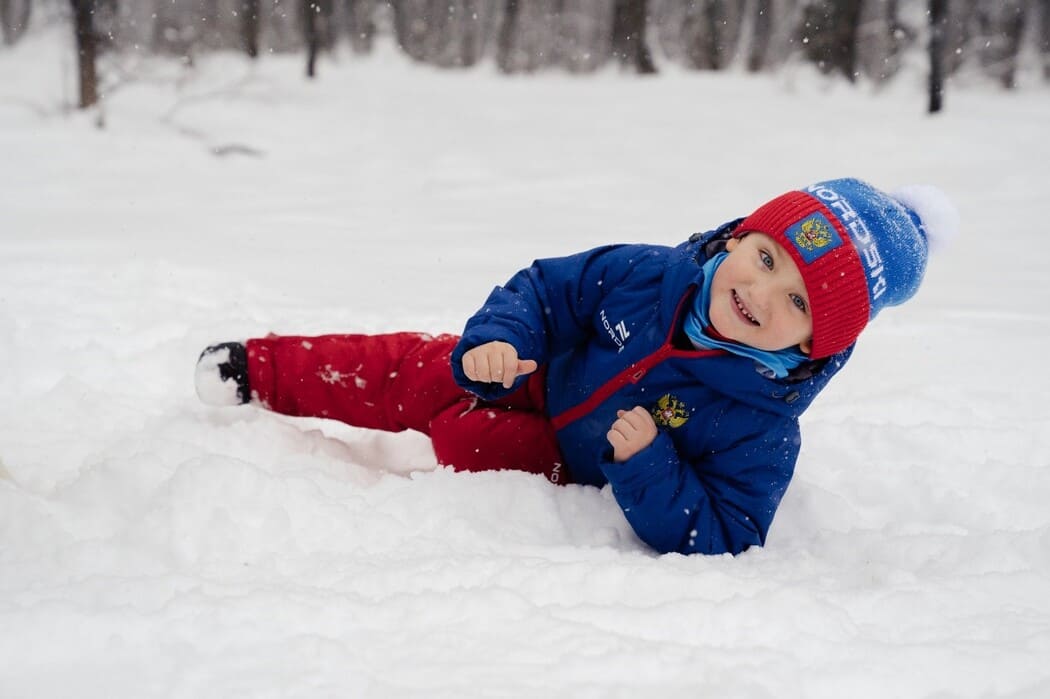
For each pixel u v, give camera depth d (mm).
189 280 4945
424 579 1946
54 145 11766
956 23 21734
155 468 2312
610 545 2467
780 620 1844
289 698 1480
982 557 2359
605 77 23281
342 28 26906
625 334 2637
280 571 1988
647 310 2623
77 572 1915
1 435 2818
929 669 1697
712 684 1593
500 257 6938
